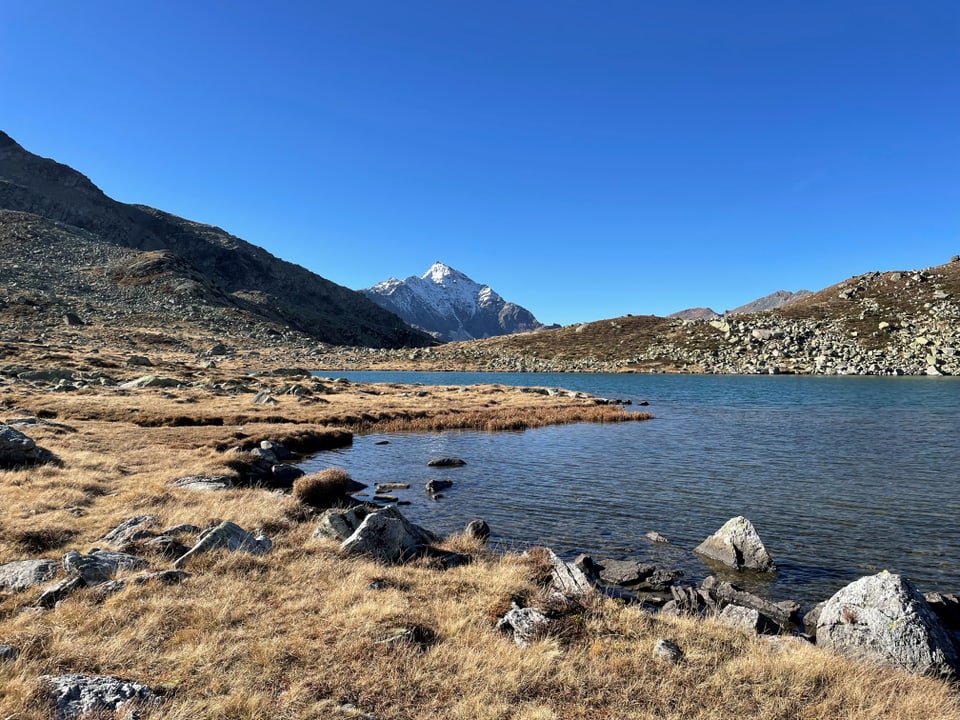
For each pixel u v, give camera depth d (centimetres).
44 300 16300
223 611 948
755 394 8506
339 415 5012
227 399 5838
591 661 868
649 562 1686
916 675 901
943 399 7212
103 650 796
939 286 17262
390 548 1496
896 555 1744
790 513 2206
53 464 2233
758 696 782
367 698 726
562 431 4744
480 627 980
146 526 1480
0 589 1034
